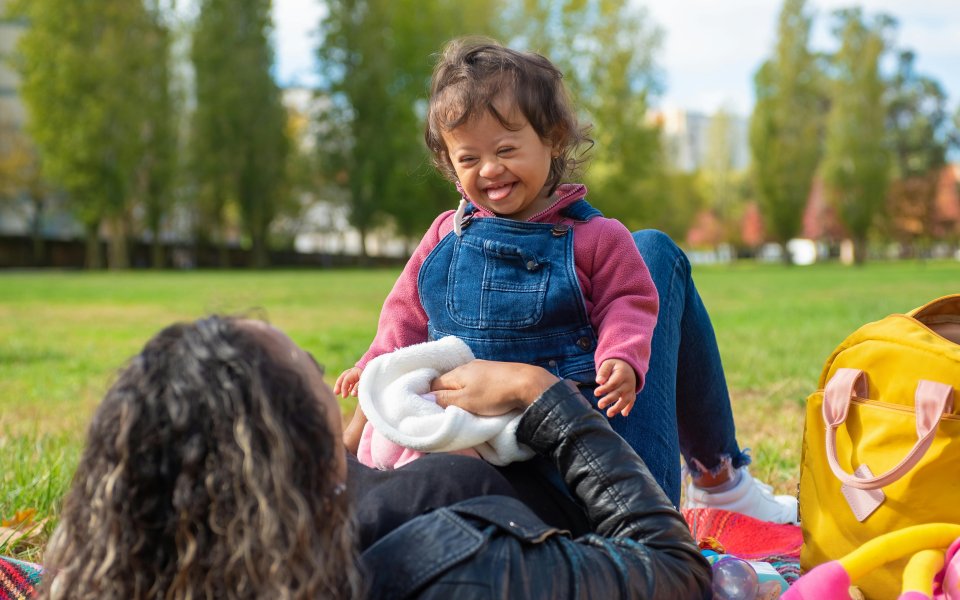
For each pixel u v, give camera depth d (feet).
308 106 131.44
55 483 9.77
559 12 116.67
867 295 51.19
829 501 6.15
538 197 6.31
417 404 5.21
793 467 11.27
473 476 4.59
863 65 140.36
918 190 164.96
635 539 4.55
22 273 111.24
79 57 111.65
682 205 178.19
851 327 30.42
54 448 11.97
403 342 6.47
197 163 125.49
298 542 3.38
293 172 135.64
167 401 3.41
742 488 8.29
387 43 127.54
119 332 33.47
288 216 140.67
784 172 149.38
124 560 3.37
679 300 6.90
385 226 142.20
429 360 5.51
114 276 96.22
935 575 5.25
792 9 148.05
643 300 5.84
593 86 117.91
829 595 4.90
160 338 3.66
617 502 4.61
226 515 3.32
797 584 4.99
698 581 4.61
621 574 4.19
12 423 14.78
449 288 6.12
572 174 6.68
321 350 26.03
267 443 3.41
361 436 5.91
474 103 5.90
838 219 146.61
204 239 139.54
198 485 3.34
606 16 116.78
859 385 6.06
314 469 3.58
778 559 7.50
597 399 5.80
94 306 47.42
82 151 111.86
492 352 5.89
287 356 3.71
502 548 3.98
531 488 5.05
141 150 116.98
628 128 118.73
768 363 20.80
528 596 3.88
